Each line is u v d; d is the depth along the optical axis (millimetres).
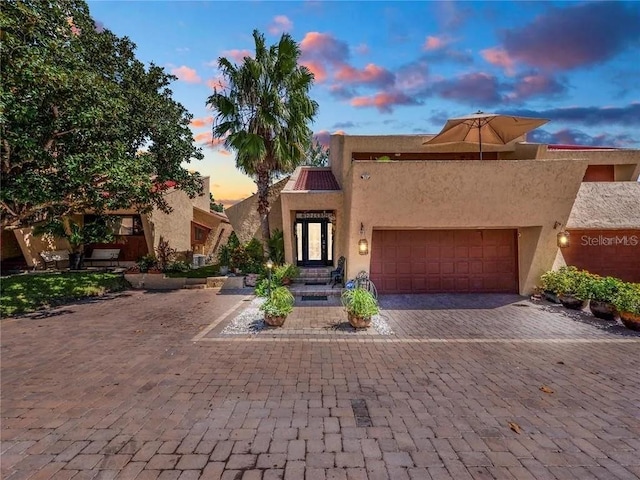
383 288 13961
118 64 15742
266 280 14070
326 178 18578
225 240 32656
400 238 13945
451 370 6488
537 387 5738
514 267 13977
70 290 14188
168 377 6160
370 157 16578
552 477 3521
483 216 12227
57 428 4469
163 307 12273
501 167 11453
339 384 5859
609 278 10633
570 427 4492
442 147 16250
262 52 14680
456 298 13148
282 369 6543
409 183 11641
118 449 4008
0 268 18938
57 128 11023
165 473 3586
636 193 14672
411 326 9562
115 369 6543
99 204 13281
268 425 4539
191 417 4750
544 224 12406
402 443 4117
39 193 10500
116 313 11367
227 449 4008
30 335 8852
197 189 18531
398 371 6441
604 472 3605
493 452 3947
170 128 16125
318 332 9008
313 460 3797
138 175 12852
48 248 21141
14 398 5344
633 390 5621
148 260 17688
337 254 15438
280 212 18781
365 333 8906
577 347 7812
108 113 11453
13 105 9211
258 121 14578
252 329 9305
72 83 10406
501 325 9641
